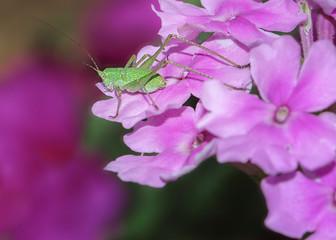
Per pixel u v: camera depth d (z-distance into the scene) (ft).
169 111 0.77
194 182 0.93
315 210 0.72
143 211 0.92
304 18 0.78
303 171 0.73
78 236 0.85
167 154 0.75
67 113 0.87
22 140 0.85
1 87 0.87
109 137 0.92
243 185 0.93
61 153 0.86
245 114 0.72
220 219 0.93
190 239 0.93
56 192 0.85
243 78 0.76
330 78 0.73
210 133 0.75
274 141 0.71
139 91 0.80
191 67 0.78
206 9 0.81
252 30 0.77
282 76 0.73
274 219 0.70
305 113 0.73
